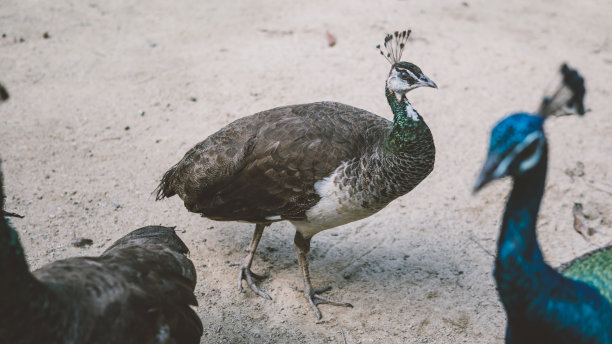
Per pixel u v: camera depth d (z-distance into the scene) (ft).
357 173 13.37
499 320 14.85
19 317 8.42
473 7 34.14
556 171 20.49
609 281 10.61
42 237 16.21
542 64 27.76
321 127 13.91
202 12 30.96
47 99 22.65
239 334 14.16
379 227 17.88
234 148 14.14
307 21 30.40
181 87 24.07
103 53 26.23
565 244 17.33
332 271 16.25
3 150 19.53
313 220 14.12
